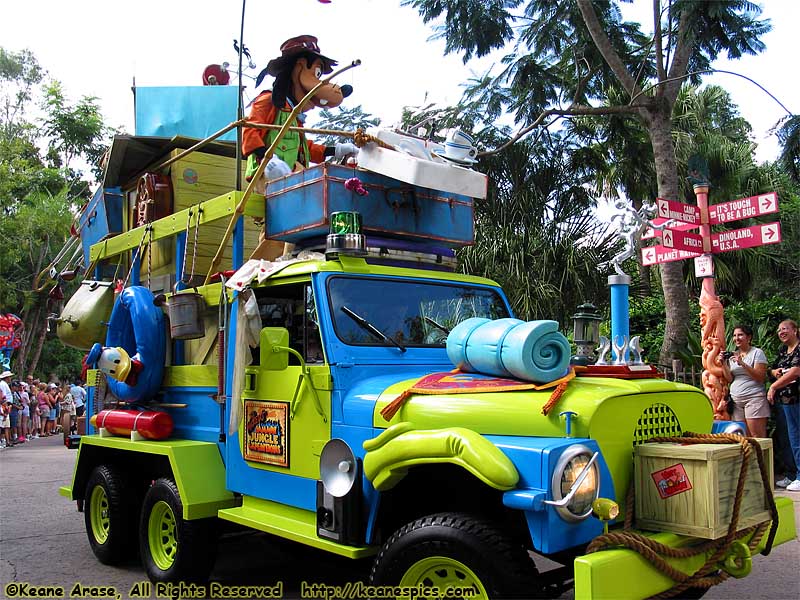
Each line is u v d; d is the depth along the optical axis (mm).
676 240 7816
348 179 4527
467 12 11023
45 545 6301
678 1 9586
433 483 3703
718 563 3176
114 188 7316
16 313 23828
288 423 4082
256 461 4305
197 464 4645
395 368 4074
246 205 4906
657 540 2951
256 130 5648
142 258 6543
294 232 4680
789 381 7250
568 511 2852
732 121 21891
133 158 7016
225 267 5902
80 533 6777
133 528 5484
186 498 4473
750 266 15273
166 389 5449
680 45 10023
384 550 3312
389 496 3568
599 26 10406
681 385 3609
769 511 3385
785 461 7484
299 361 4102
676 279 10102
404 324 4312
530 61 11781
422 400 3518
